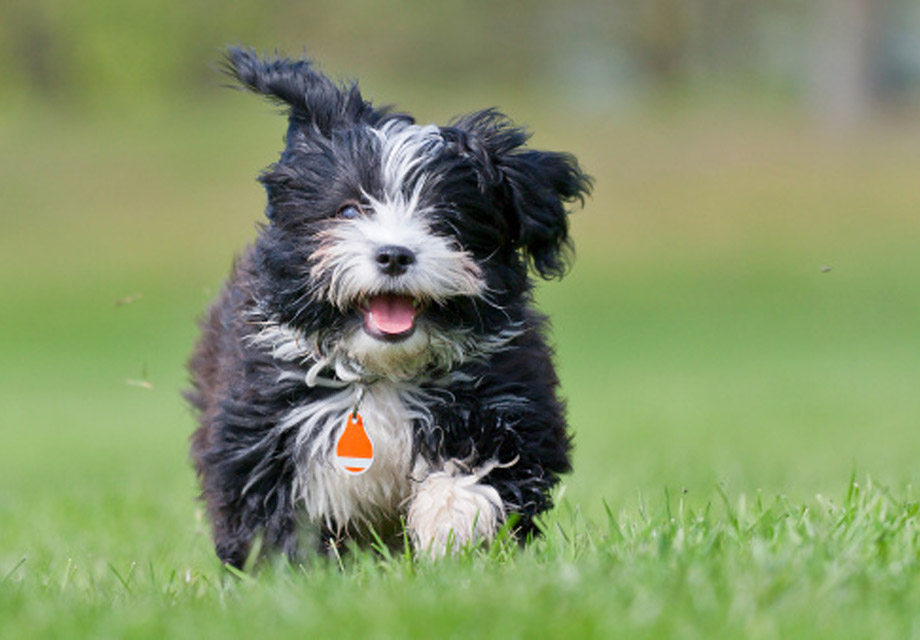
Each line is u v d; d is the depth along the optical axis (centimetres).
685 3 5903
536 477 665
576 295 3556
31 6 5962
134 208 4344
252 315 683
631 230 4131
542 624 456
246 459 663
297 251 663
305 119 708
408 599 487
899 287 3569
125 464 1488
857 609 475
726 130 4884
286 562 609
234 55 731
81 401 2358
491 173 679
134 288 3716
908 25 5519
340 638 461
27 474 1417
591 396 2083
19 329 3316
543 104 5425
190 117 5334
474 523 619
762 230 4094
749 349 2880
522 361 680
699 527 589
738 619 458
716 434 1535
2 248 4047
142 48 5988
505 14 5941
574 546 591
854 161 4569
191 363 825
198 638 473
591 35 6028
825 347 2892
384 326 645
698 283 3666
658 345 2948
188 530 874
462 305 655
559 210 712
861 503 618
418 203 664
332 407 666
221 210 4322
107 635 480
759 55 5950
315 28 6003
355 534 686
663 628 454
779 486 929
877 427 1606
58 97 6016
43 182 4522
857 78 5228
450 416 666
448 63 5941
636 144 4734
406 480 675
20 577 662
